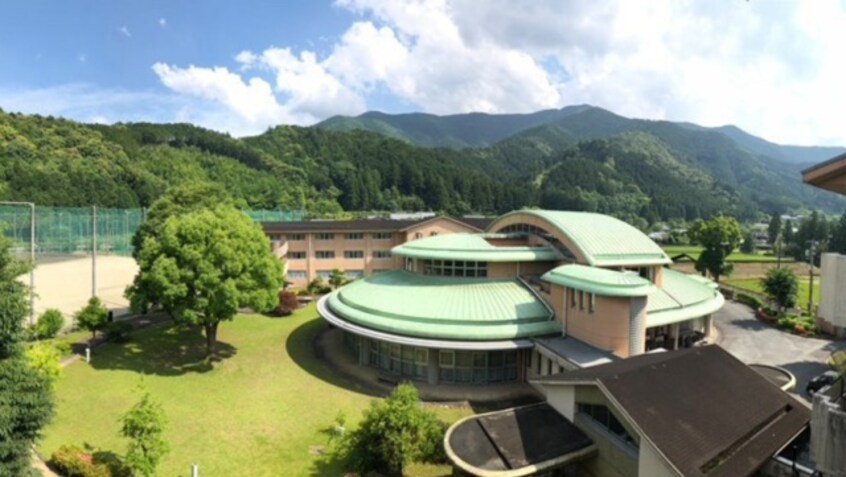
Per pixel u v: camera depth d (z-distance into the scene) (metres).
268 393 30.95
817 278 86.88
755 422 18.80
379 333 32.81
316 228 65.62
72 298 52.47
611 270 33.44
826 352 41.50
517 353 33.06
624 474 18.72
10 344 17.45
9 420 16.28
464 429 21.39
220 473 22.16
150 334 39.62
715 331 47.75
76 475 19.91
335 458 23.72
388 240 68.06
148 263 33.47
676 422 17.69
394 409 21.84
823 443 11.94
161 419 20.09
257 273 34.78
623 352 28.58
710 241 69.69
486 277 38.34
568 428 21.44
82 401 27.34
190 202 56.78
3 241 18.14
